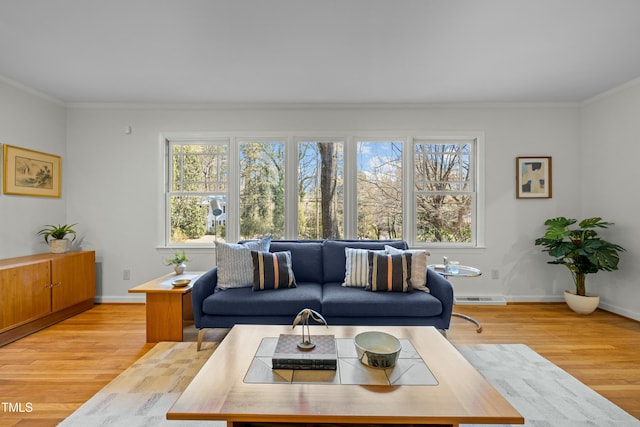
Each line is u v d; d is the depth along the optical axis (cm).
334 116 371
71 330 282
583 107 361
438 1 187
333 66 274
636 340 259
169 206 380
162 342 255
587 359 226
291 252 291
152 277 369
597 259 295
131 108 368
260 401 112
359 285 267
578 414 165
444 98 351
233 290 252
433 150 381
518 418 105
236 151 374
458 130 369
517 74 290
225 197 381
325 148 378
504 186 367
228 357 144
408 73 288
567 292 338
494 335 270
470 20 207
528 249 367
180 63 268
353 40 232
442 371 133
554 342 255
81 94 338
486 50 246
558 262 332
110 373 206
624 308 317
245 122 371
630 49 245
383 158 380
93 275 346
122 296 368
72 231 343
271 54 253
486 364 219
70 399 178
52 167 346
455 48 243
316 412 106
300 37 228
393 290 250
